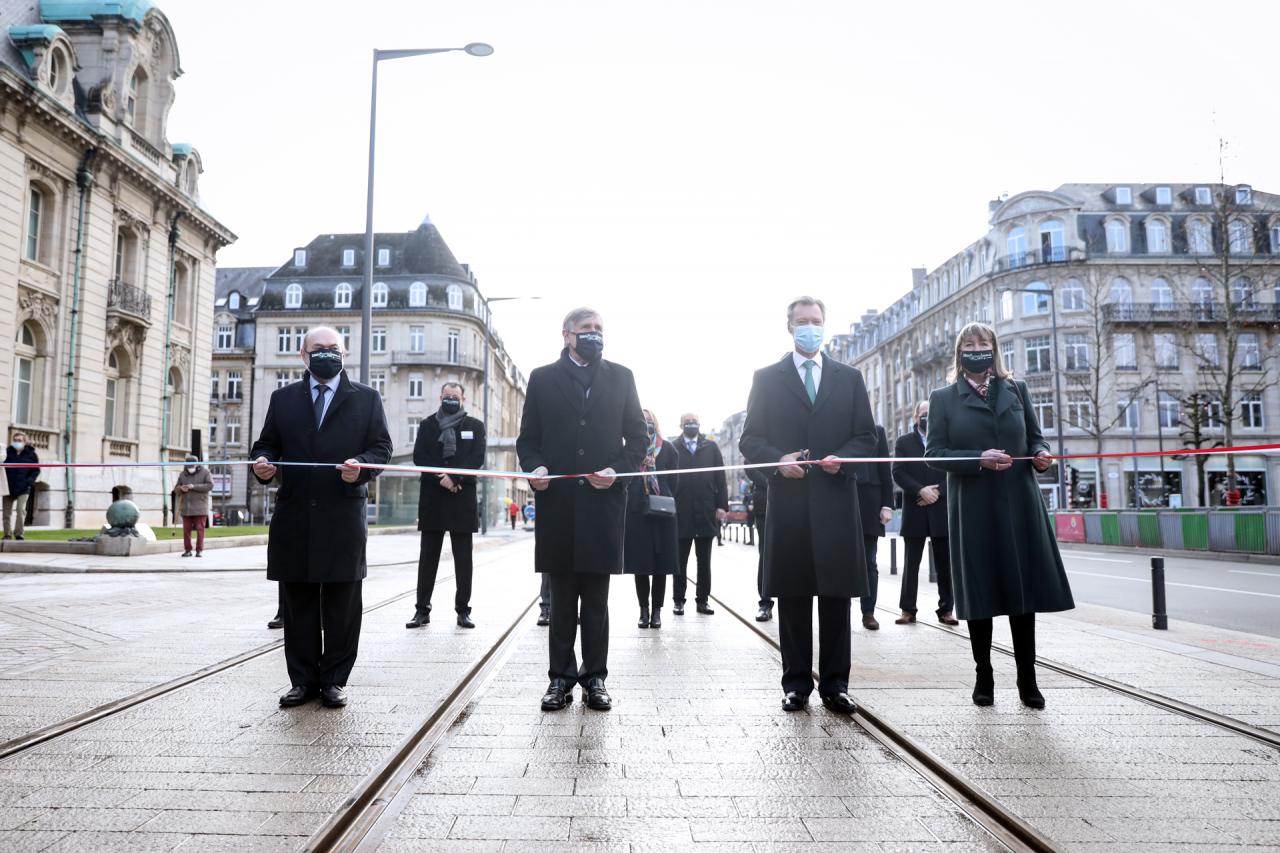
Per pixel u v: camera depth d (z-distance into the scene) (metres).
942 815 2.93
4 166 24.84
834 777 3.33
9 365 25.03
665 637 7.14
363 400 4.77
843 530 4.52
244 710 4.29
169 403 33.97
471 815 2.91
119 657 5.73
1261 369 47.94
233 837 2.67
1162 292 48.62
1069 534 27.47
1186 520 21.03
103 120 29.27
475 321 65.88
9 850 2.56
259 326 64.62
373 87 17.12
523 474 4.77
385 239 66.94
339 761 3.44
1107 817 2.87
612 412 4.82
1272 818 2.87
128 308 30.27
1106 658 5.95
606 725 4.12
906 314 66.56
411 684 4.92
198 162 35.88
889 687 4.97
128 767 3.36
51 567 13.38
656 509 7.44
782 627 4.63
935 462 4.57
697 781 3.28
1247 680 5.17
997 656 6.06
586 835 2.74
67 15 30.47
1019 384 4.90
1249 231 48.75
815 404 4.75
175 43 33.88
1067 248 48.50
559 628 4.62
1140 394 47.25
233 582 11.60
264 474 4.55
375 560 16.89
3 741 3.66
